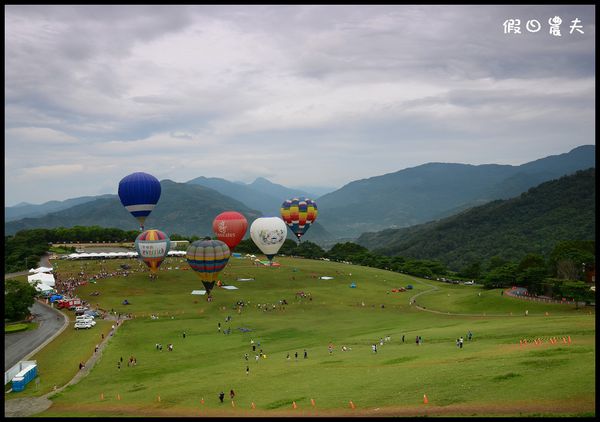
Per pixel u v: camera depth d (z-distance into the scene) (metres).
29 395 58.44
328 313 116.19
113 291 134.25
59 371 68.56
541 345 58.00
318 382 53.03
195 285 145.88
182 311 115.56
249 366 66.31
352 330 93.62
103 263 172.25
